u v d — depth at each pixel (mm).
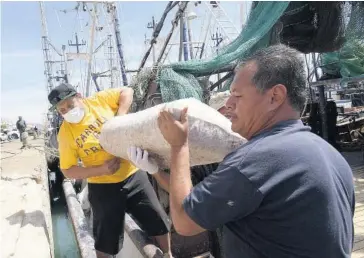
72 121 2889
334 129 9008
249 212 1180
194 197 1241
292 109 1291
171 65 3707
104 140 2398
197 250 3590
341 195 1260
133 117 2242
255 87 1276
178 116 1435
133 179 3115
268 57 1271
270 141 1198
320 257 1162
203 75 3949
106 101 3086
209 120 1893
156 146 2029
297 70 1265
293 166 1153
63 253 8609
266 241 1193
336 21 4387
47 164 14352
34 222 4824
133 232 3588
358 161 7902
